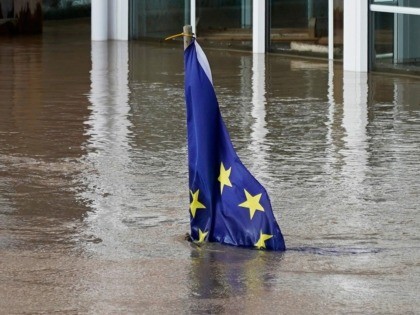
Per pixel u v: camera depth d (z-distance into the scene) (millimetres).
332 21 24531
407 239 10500
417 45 22109
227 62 24812
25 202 12000
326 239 10516
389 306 8531
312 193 12344
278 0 26031
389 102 18766
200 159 10422
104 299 8711
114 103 18828
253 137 15688
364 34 22750
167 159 14305
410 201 11969
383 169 13562
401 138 15539
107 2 29922
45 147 15039
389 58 22562
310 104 18562
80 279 9234
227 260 9812
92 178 13172
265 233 10172
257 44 26438
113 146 15141
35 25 31500
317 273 9406
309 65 24109
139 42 29578
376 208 11672
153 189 12625
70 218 11336
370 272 9438
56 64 24375
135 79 21938
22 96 19578
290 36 25844
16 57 25750
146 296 8789
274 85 20938
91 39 30062
